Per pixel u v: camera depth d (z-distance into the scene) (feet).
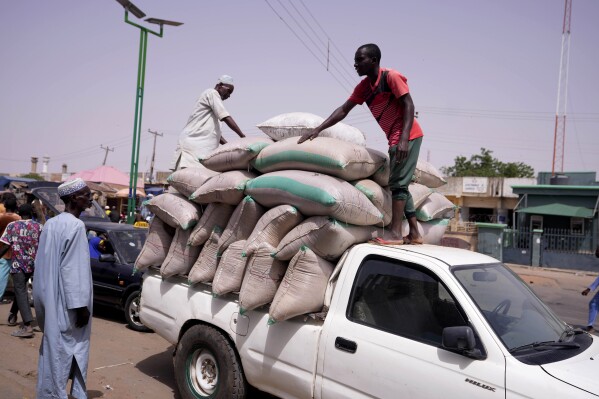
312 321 12.17
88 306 12.29
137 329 23.29
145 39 47.01
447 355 9.78
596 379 8.94
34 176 156.56
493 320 9.96
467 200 101.91
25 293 21.42
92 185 74.64
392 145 13.43
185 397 14.43
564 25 92.89
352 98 13.83
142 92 48.44
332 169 12.48
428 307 10.56
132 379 17.11
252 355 12.93
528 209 79.87
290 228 12.75
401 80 13.12
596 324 32.07
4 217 24.89
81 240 12.23
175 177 15.90
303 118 14.82
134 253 25.23
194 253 15.35
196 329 14.39
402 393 10.12
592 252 71.72
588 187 75.46
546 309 11.94
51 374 11.98
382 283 11.39
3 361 18.15
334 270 12.36
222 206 14.44
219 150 14.84
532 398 8.69
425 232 15.42
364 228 12.93
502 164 147.02
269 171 14.21
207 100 19.45
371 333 10.94
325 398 11.39
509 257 74.64
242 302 12.66
